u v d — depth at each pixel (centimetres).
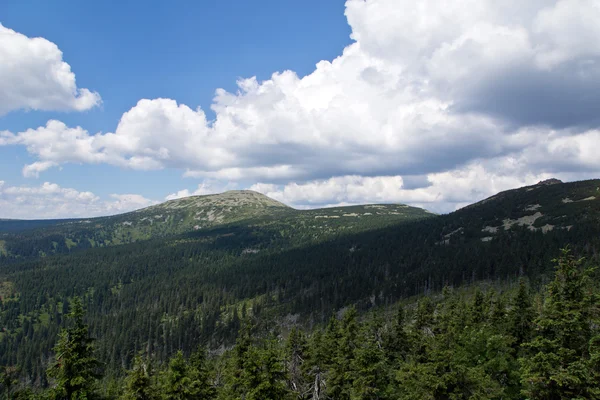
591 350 2570
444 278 14712
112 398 2964
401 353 4591
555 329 2748
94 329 19538
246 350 3981
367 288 17038
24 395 2908
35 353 16700
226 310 19950
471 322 4925
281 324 16412
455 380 2811
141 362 3247
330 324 5369
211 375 4675
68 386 2603
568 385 2511
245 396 3544
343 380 3991
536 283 11069
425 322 5303
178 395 3503
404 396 3111
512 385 3434
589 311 2677
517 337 4084
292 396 3472
